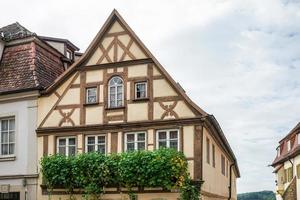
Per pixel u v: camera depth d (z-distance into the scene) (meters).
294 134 35.78
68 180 19.80
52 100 21.27
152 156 18.55
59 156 20.19
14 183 21.20
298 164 31.31
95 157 19.47
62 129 20.78
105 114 20.31
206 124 19.38
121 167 18.91
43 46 23.56
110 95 20.50
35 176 20.81
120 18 20.59
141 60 20.12
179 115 19.22
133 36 20.39
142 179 18.59
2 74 22.70
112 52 20.66
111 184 19.31
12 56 23.09
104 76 20.64
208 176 20.62
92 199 19.38
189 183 18.39
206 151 20.02
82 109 20.72
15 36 23.75
